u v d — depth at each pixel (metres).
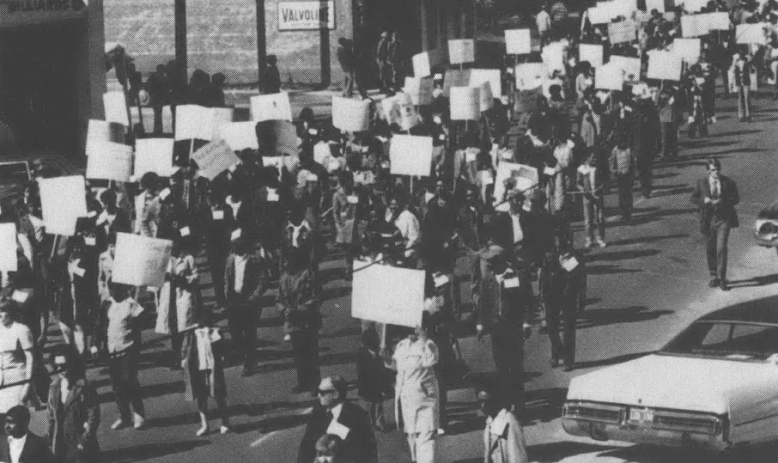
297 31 45.22
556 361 18.75
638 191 31.03
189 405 18.08
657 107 33.81
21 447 13.50
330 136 26.62
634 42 44.59
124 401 17.11
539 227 19.48
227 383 18.91
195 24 45.75
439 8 52.50
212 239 22.16
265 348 20.53
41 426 17.34
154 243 16.78
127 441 16.67
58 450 14.62
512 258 17.91
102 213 21.11
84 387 14.65
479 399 13.35
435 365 15.93
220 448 16.31
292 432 16.80
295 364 18.95
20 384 15.09
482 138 28.61
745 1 50.22
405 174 23.67
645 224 27.77
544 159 25.52
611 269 24.30
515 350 16.83
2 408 16.42
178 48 35.47
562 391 17.73
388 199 23.59
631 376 14.50
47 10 34.44
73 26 35.22
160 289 19.30
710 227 22.69
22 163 25.36
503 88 39.69
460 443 15.95
